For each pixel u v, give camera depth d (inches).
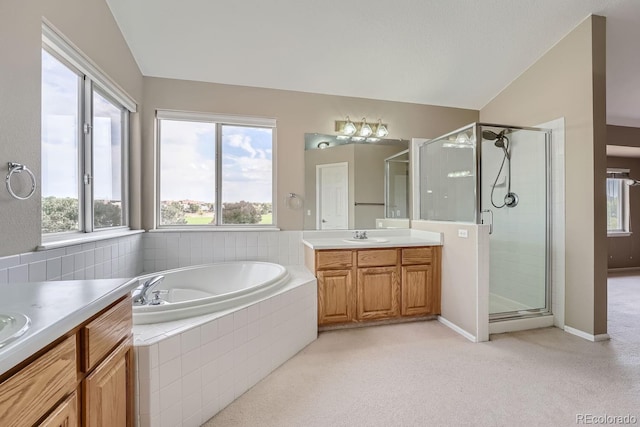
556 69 104.1
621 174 197.0
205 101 112.3
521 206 115.0
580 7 90.8
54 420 28.4
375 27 94.1
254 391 67.5
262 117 117.3
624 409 60.3
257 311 71.2
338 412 60.1
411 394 65.7
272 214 121.3
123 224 101.3
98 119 85.0
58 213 67.9
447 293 106.7
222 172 117.3
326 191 123.7
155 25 89.7
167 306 61.2
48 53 64.1
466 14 91.4
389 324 108.0
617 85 124.4
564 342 92.1
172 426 52.7
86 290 39.5
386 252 105.1
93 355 35.4
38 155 56.0
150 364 49.5
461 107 137.9
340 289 101.3
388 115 130.6
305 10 87.1
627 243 199.5
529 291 113.7
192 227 114.8
